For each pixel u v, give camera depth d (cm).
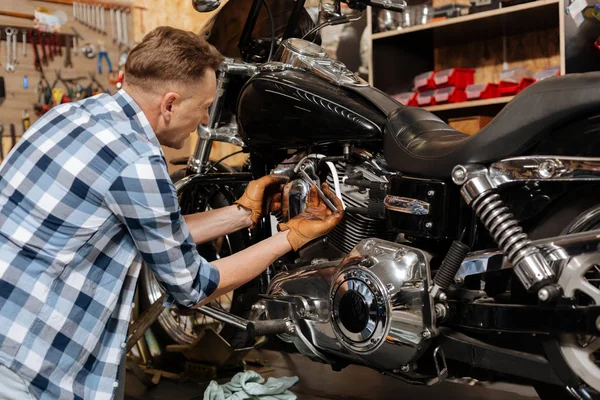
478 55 411
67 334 148
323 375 287
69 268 147
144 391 266
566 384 156
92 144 147
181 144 169
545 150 161
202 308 221
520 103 159
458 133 185
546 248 152
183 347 282
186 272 152
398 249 178
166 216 146
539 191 162
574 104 151
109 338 158
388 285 176
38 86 359
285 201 202
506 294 175
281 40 240
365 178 197
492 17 352
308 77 206
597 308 146
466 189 162
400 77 407
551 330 151
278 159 224
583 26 316
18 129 353
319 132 199
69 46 368
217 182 239
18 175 150
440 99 372
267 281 227
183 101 160
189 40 159
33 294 145
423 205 176
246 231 246
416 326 172
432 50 427
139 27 399
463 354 171
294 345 222
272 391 217
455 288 176
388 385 270
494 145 161
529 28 379
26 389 146
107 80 382
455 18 361
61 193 145
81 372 153
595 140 153
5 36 350
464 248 169
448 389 262
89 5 375
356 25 407
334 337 194
